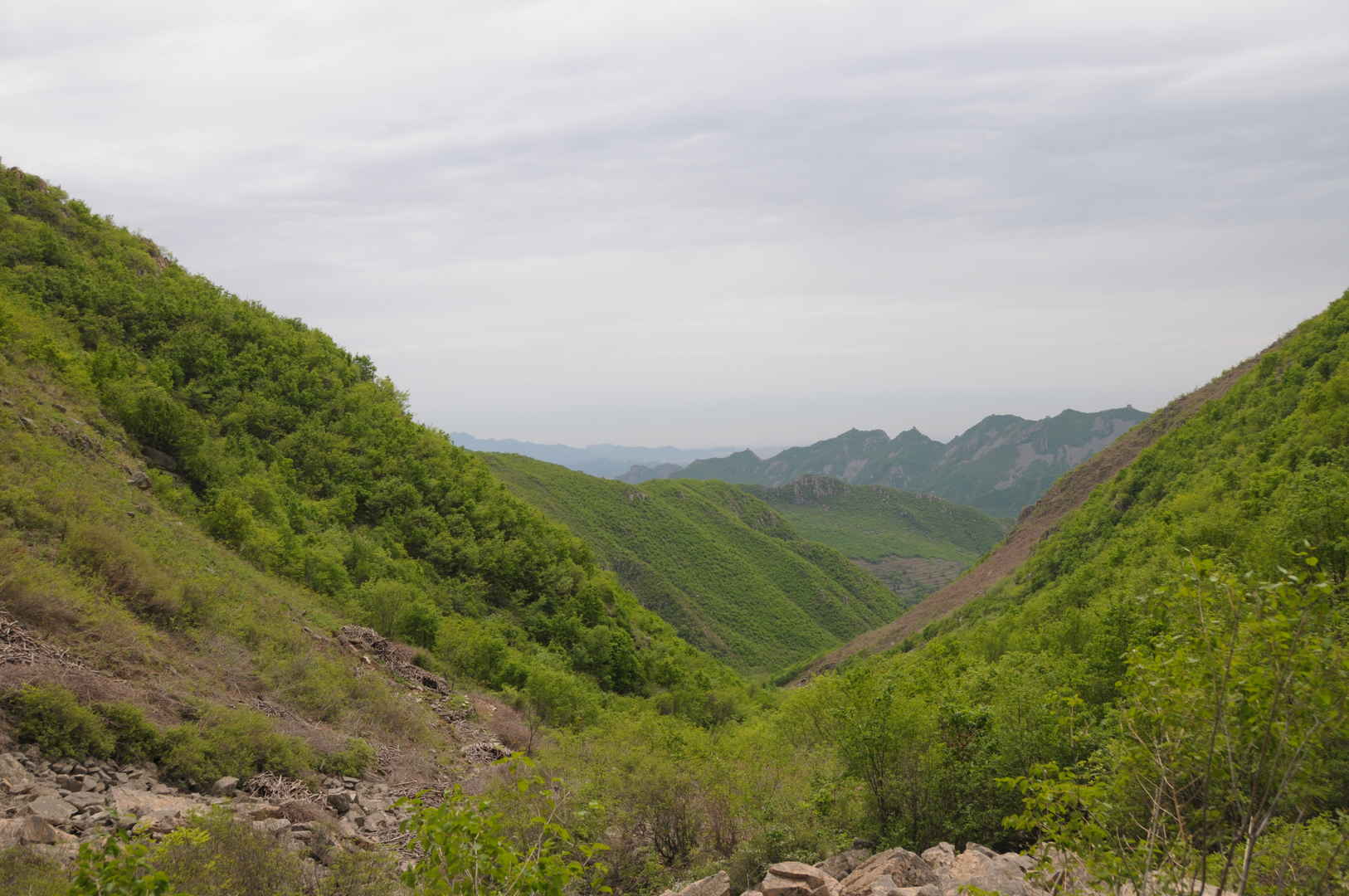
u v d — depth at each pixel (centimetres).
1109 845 539
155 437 2783
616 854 1021
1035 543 8431
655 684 4353
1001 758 1029
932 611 8656
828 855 998
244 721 1193
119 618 1318
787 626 13575
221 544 2334
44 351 2508
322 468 3838
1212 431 5781
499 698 2498
